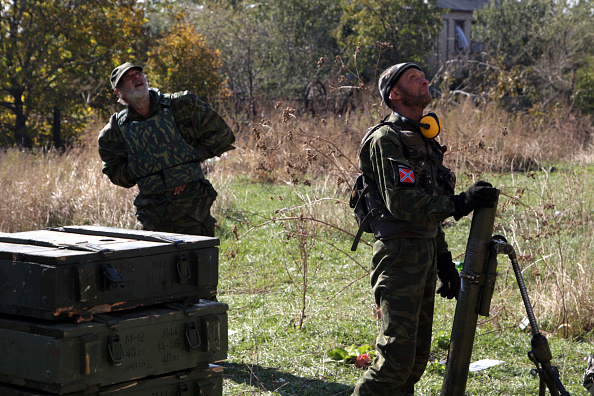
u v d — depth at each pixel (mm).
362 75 30969
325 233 7898
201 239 3035
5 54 20438
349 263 6977
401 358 3031
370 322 5105
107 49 21281
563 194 8070
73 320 2639
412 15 30281
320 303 5641
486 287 2863
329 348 4605
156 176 4207
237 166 12609
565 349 4504
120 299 2744
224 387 3936
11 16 20578
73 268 2605
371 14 30547
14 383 2674
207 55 20953
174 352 2877
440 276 3373
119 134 4285
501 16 34906
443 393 2916
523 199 8766
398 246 3051
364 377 3131
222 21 31875
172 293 2924
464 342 2877
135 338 2738
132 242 2945
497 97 16547
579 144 14734
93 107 20953
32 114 21109
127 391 2760
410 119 3105
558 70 25594
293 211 7590
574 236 7293
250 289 6258
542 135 14812
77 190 9742
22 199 9422
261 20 35844
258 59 31891
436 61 35250
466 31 45844
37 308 2605
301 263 6844
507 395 3826
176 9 28516
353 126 11156
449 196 2895
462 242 7816
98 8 21344
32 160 12758
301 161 6375
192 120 4262
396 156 2973
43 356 2566
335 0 33000
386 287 3068
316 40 32656
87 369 2592
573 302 5047
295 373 4160
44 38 20406
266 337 4820
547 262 5801
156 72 20562
